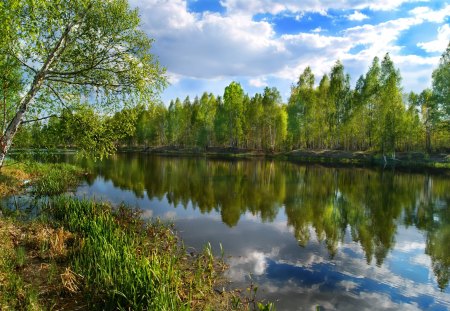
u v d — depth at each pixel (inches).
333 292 336.8
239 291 329.1
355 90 2400.3
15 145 560.1
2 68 463.5
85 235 434.9
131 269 297.9
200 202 808.3
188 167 1663.4
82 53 504.1
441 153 2049.7
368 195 928.3
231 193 940.6
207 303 296.4
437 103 1876.2
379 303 317.1
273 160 2171.5
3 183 828.6
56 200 681.0
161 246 442.3
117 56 517.0
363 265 415.2
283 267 400.5
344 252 462.9
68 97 516.7
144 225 555.8
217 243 485.7
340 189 1023.0
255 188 1028.5
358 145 2581.2
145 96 534.3
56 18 441.4
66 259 360.8
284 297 320.5
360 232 566.9
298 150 2529.5
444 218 672.4
